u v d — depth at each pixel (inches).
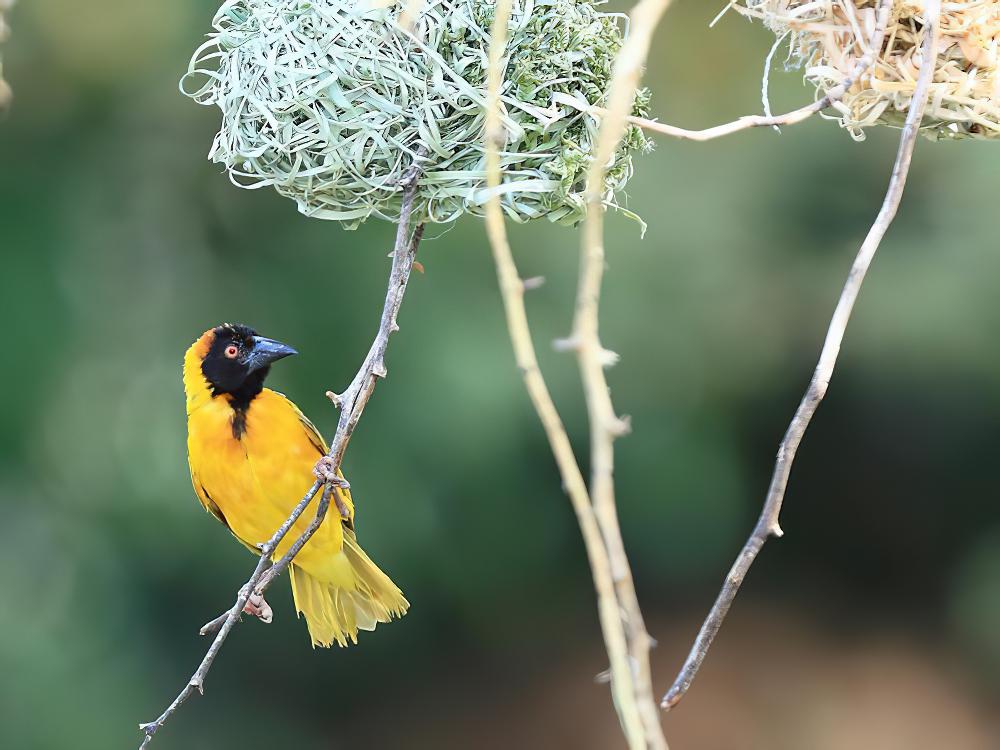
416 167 187.2
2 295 511.8
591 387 122.0
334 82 186.9
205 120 530.0
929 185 549.6
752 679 675.4
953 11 178.9
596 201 124.6
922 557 696.4
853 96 186.7
